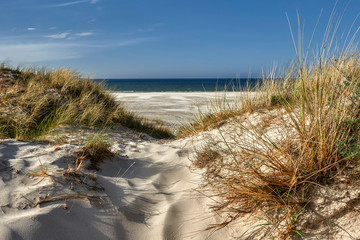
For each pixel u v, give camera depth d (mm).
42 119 5086
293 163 2158
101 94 7137
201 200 2471
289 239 1777
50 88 6363
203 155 3305
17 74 6984
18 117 4730
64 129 4746
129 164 3320
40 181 2311
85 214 2086
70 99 5965
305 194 1987
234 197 2215
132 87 59219
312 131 2320
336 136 2229
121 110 6938
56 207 2016
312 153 2072
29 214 1874
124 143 4316
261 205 2100
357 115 2387
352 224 1689
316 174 2041
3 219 1786
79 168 2785
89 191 2373
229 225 2090
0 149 2900
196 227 2133
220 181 2572
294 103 3531
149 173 3123
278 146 2605
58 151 3051
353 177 1937
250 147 2805
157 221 2217
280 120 3297
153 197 2584
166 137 6785
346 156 2072
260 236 1882
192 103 15719
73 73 7363
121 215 2219
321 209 1839
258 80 4605
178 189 2760
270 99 4121
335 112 2389
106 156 3287
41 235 1756
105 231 2021
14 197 2035
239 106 4629
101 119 5883
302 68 2982
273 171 2227
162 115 11477
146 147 4090
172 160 3443
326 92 2574
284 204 2006
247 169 2512
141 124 7164
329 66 2928
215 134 3967
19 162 2572
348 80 2783
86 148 3242
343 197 1832
